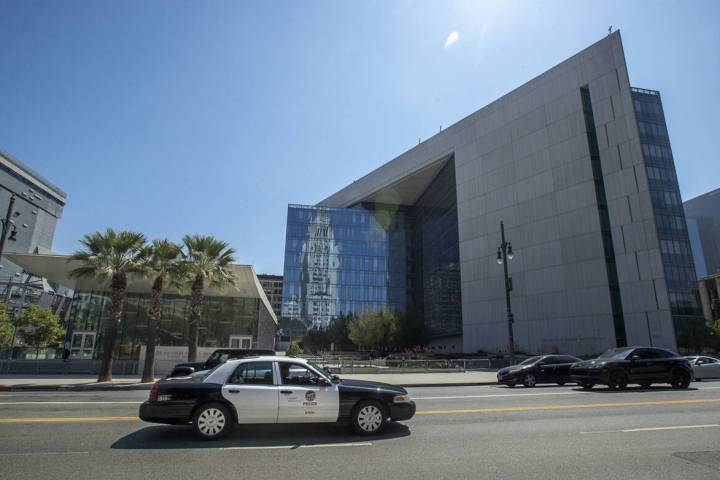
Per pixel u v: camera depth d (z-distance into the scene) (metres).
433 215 86.12
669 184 53.28
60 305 72.69
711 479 5.58
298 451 7.10
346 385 8.66
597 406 12.14
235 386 8.18
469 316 64.69
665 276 45.88
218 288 27.59
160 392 8.04
